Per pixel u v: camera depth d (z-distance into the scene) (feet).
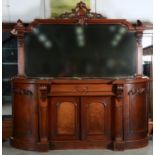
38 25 17.04
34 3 18.26
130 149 16.53
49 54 17.20
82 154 15.76
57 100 16.28
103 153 15.92
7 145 17.39
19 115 16.67
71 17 17.15
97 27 17.20
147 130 17.25
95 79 16.34
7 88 18.38
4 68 18.31
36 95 16.16
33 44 17.16
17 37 17.20
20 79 16.42
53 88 16.07
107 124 16.46
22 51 17.13
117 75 17.35
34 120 16.30
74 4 18.16
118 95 16.01
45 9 18.22
